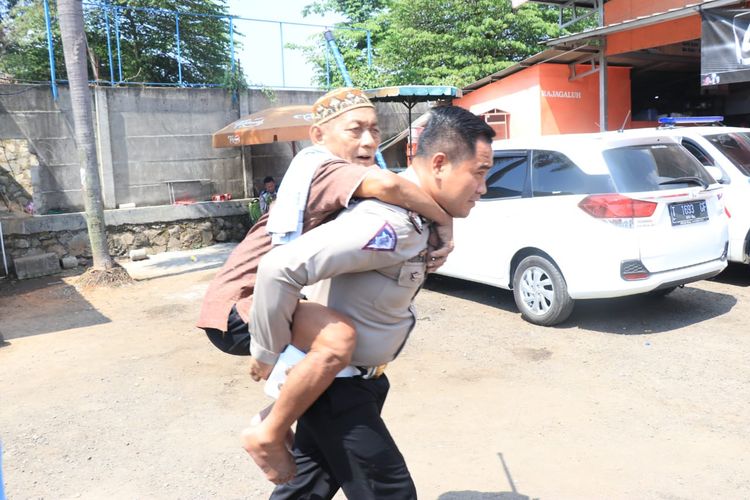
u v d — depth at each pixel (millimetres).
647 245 5258
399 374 4828
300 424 2090
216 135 10906
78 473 3477
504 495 3090
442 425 3920
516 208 5977
